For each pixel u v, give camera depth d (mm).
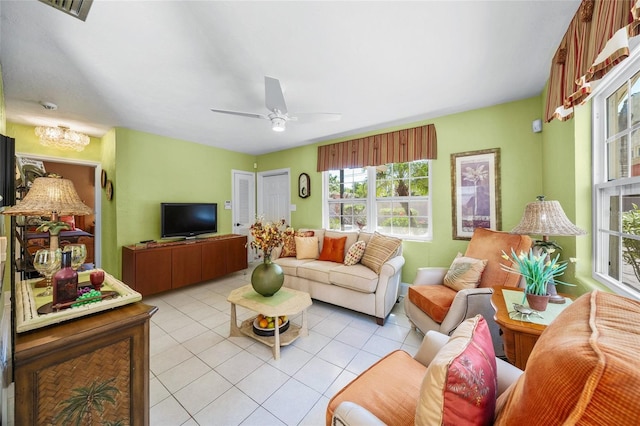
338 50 1752
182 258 3502
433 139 3070
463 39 1652
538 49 1757
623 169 1485
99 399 967
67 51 1738
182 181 4027
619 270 1516
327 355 1999
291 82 2189
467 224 2908
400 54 1807
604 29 975
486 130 2781
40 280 1410
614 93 1573
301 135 3820
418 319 2160
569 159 1872
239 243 4289
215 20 1464
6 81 2125
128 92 2354
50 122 3129
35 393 826
